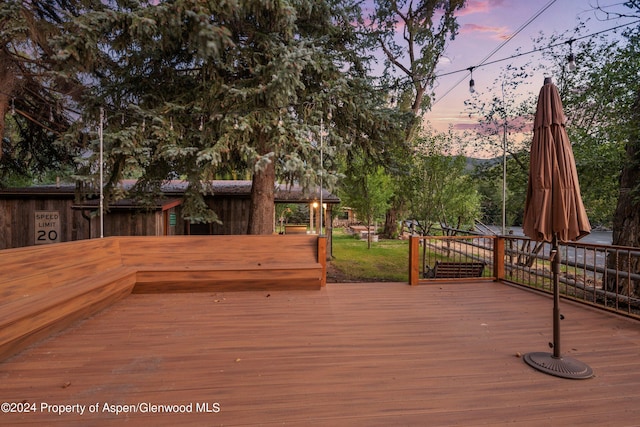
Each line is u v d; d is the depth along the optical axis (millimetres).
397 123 8750
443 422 2082
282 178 7648
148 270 4980
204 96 6562
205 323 3916
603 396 2420
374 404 2273
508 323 4027
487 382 2600
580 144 7781
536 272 6062
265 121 6414
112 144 6023
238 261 5590
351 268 10938
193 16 4008
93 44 5320
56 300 3248
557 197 2758
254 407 2219
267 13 6219
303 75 7316
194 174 6570
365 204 14852
